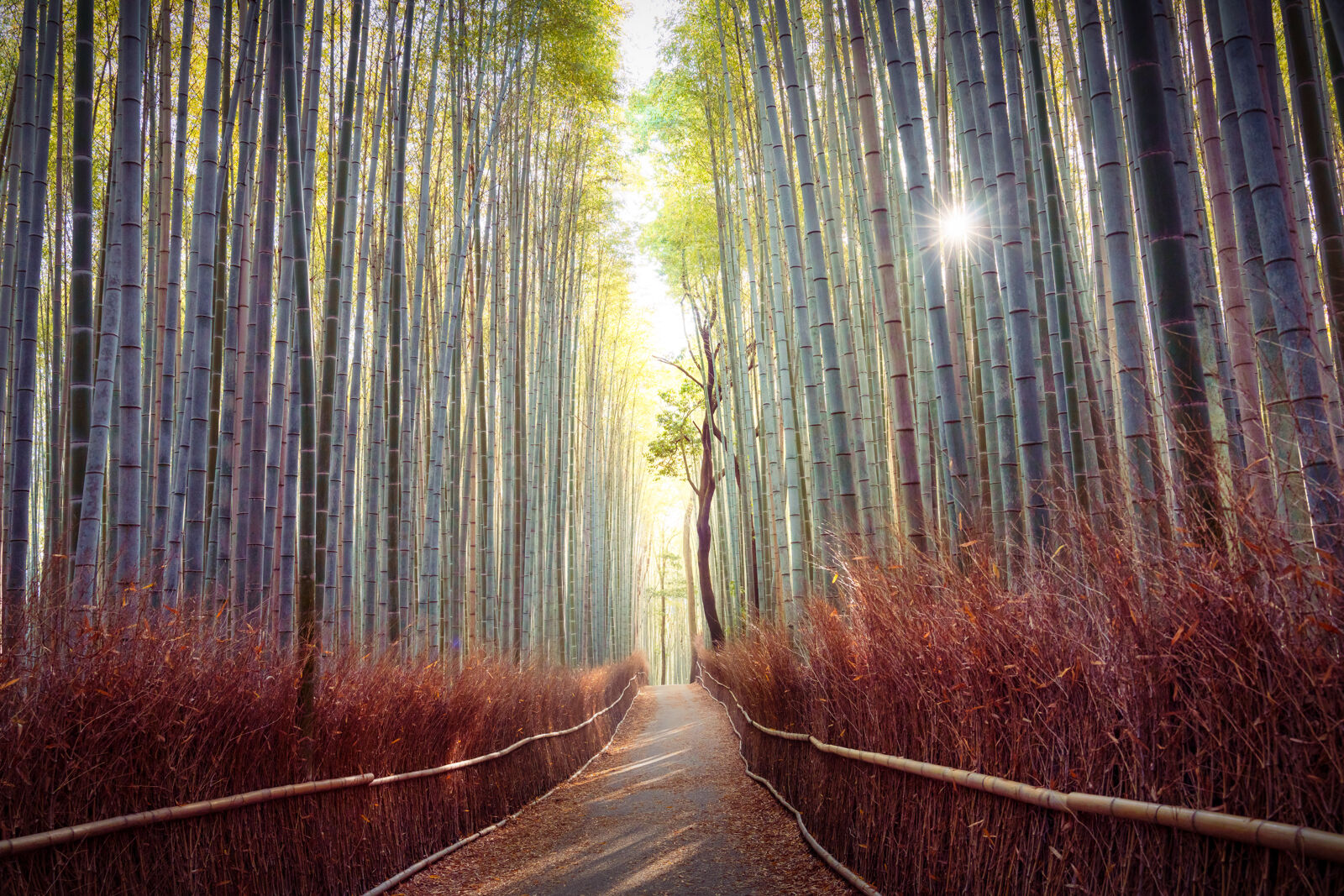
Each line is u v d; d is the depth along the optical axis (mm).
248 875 3100
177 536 4574
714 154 10039
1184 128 3873
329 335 4867
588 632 14430
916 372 5590
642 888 3840
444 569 7988
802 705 4977
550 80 8969
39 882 2393
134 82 3529
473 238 8086
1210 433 2320
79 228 3414
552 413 11383
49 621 2764
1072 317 3922
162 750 2826
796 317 5684
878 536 5148
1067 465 3826
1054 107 4996
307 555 4160
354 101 5242
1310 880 1520
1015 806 2420
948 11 4098
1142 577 2021
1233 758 1728
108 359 3520
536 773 6734
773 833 4715
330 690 3926
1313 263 3701
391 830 4234
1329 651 1578
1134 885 1928
